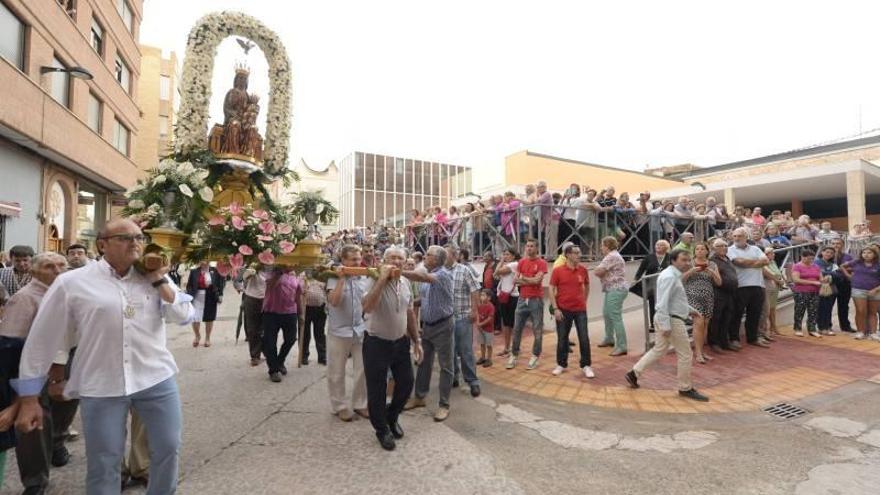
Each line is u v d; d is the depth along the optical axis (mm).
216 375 6195
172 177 3627
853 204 16469
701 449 3820
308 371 6434
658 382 5641
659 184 24672
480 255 10461
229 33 5715
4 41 10930
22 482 2961
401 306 3961
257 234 4039
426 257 4820
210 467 3434
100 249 2369
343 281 4344
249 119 5719
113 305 2262
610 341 7523
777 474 3369
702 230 11508
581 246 9555
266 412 4688
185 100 5379
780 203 23969
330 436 4070
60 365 2500
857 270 7922
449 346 4652
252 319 6785
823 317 8133
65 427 3488
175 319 2516
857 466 3498
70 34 13875
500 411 4789
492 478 3289
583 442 3971
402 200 32625
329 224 5051
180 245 3707
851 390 5270
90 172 15625
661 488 3160
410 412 4789
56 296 2225
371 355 3881
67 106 14070
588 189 9953
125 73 19469
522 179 20703
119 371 2262
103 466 2234
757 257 7254
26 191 12602
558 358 6133
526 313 6543
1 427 2264
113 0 17547
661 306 5117
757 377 5754
